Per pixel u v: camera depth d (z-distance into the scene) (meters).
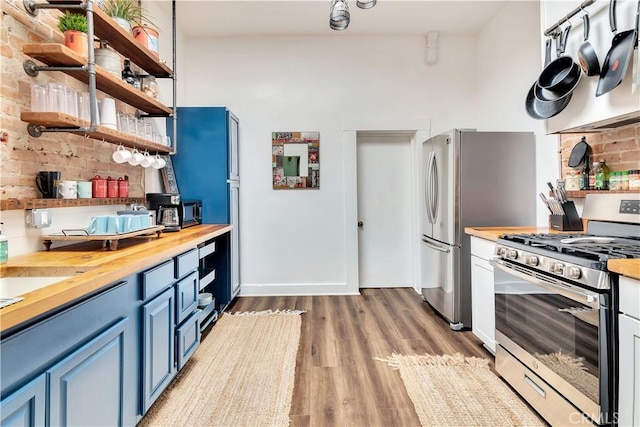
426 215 3.36
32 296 0.95
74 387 1.08
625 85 1.56
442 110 3.81
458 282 2.75
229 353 2.36
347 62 3.78
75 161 1.97
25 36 1.62
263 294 3.79
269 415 1.69
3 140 1.50
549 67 1.97
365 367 2.15
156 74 2.68
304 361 2.24
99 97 2.13
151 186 2.88
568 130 2.00
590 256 1.36
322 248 3.80
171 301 1.83
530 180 2.78
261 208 3.78
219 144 3.21
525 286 1.76
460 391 1.88
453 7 3.23
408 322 2.93
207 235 2.35
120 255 1.56
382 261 4.05
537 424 1.61
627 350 1.20
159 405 1.77
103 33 1.94
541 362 1.63
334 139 3.79
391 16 3.38
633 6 1.50
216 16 3.32
